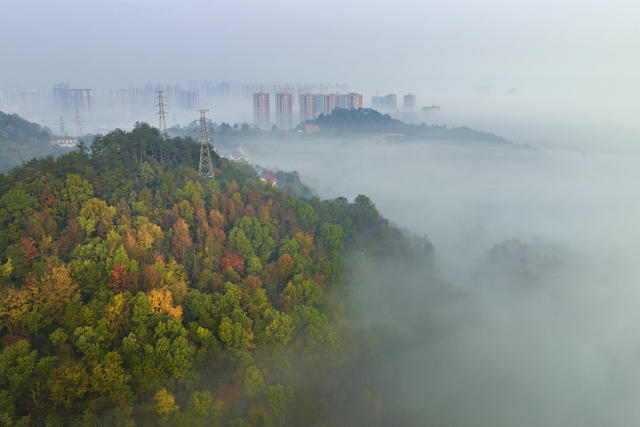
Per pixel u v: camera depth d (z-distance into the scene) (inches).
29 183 3107.8
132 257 2768.2
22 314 2146.9
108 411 1985.7
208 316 2583.7
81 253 2667.3
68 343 2174.0
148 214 3329.2
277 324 2755.9
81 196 3122.5
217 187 4141.2
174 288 2655.0
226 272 3063.5
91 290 2471.7
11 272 2368.4
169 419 2047.2
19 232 2652.6
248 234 3597.4
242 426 2171.5
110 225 3004.4
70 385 1943.9
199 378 2262.6
